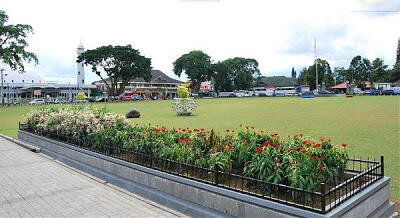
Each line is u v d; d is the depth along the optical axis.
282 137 11.84
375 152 8.72
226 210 4.58
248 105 33.94
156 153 6.22
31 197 5.98
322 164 4.59
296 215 3.81
